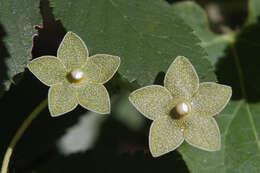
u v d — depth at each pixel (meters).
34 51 0.15
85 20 0.13
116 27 0.13
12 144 0.14
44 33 0.15
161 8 0.14
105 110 0.13
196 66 0.13
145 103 0.13
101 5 0.13
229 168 0.14
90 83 0.13
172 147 0.13
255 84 0.15
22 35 0.13
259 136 0.14
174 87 0.13
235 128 0.14
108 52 0.13
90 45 0.13
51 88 0.13
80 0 0.13
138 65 0.13
